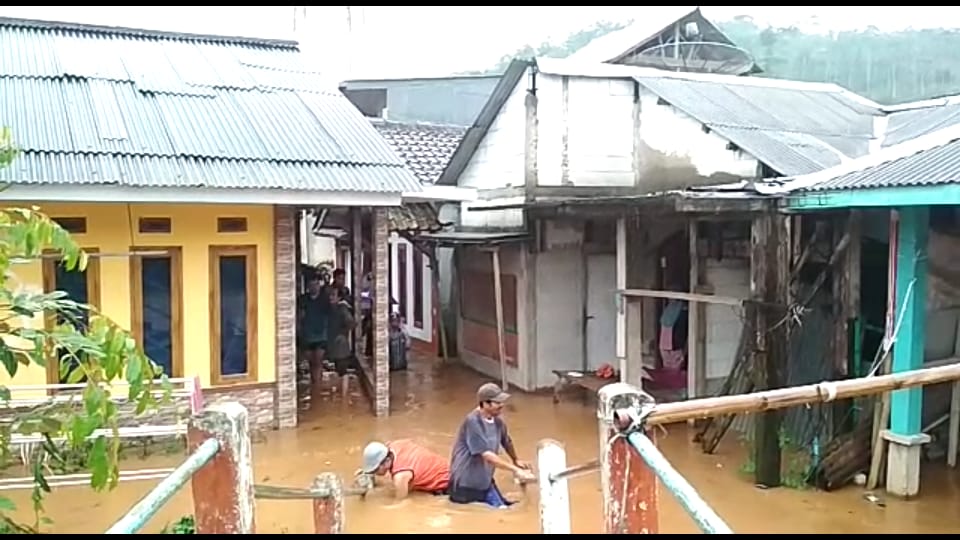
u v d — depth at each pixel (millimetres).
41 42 12320
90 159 9289
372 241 11609
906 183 7164
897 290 8031
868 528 7121
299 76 13359
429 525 7215
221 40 13812
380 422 11070
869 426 8367
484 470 7867
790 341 8945
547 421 11094
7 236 4297
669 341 12148
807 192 8102
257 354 10586
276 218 10609
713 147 11023
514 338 13328
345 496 7902
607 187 12711
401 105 23969
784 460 8812
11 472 7785
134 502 7824
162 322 10141
